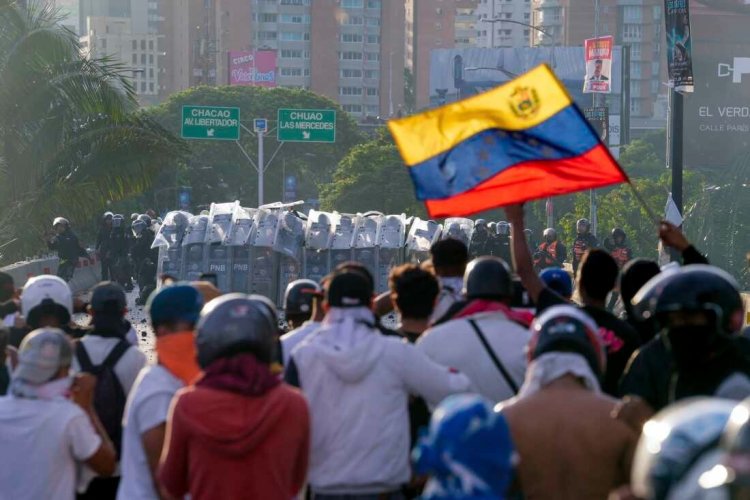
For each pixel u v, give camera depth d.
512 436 12.21
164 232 83.19
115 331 17.69
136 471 14.38
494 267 16.33
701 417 7.89
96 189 72.44
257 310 13.07
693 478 7.64
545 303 17.25
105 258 91.38
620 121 194.38
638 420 12.10
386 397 14.64
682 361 12.23
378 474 14.58
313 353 14.66
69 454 15.07
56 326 19.91
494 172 17.23
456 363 15.88
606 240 77.12
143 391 14.36
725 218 119.56
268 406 12.71
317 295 18.30
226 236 82.31
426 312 17.25
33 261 80.31
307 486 15.29
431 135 17.19
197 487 12.67
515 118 17.19
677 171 66.69
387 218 85.88
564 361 12.48
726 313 12.03
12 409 14.96
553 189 17.33
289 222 83.19
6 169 71.69
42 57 70.62
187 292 14.66
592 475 12.06
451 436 8.35
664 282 12.29
